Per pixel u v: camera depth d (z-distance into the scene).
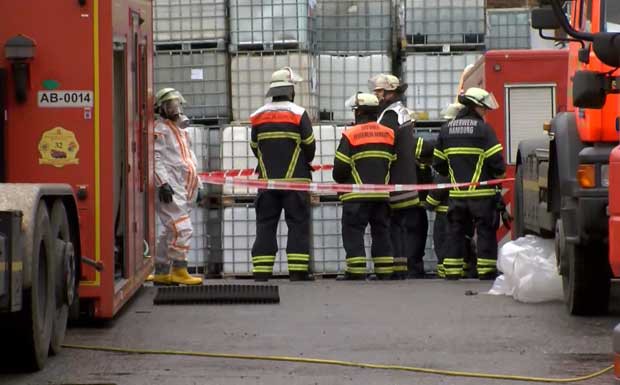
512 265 16.84
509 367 11.83
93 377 11.34
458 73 26.27
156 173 18.42
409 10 26.19
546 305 16.23
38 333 11.44
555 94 24.91
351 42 26.20
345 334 13.83
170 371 11.65
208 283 20.14
